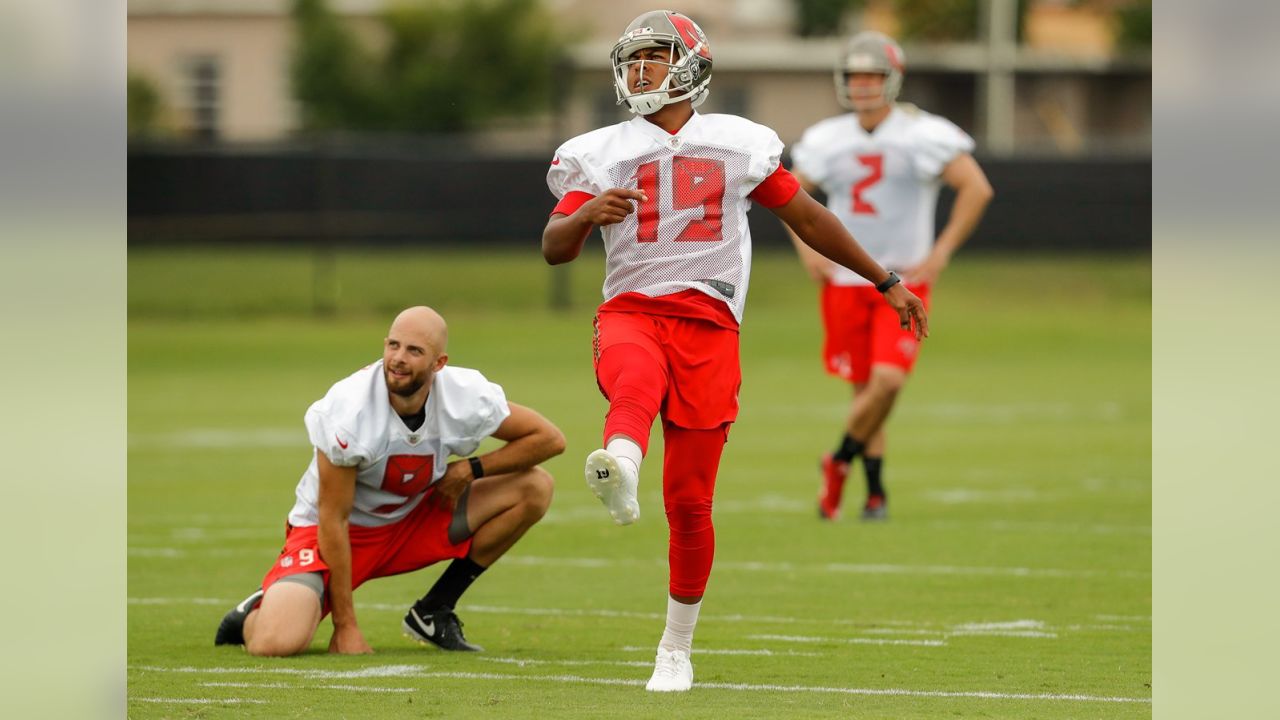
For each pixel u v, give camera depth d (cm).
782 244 8769
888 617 2367
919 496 3800
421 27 15025
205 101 15175
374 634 2231
